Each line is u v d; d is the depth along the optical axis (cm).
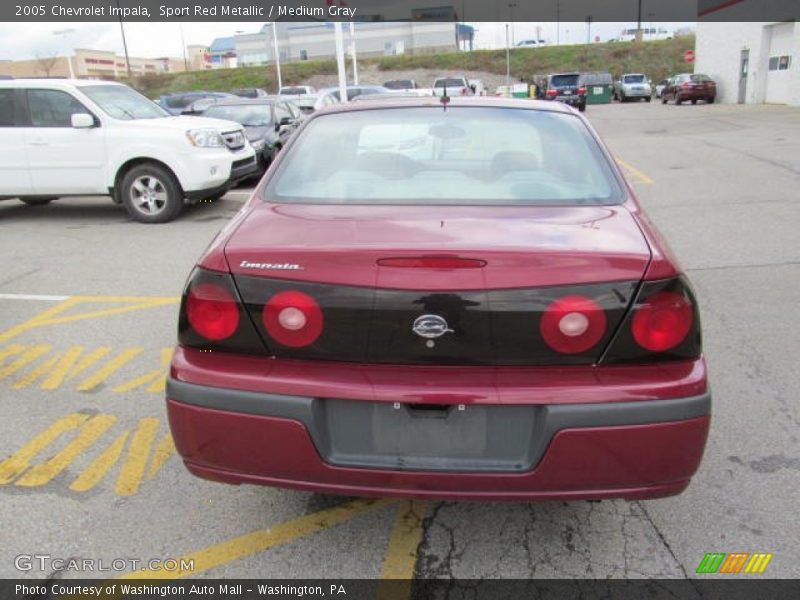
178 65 10162
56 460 323
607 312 213
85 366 432
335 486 226
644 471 217
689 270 609
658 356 218
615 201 277
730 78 3347
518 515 281
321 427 221
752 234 727
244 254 226
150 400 384
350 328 218
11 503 290
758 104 3003
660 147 1537
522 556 257
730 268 611
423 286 213
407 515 283
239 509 287
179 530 273
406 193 280
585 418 211
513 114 329
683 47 5544
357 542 266
